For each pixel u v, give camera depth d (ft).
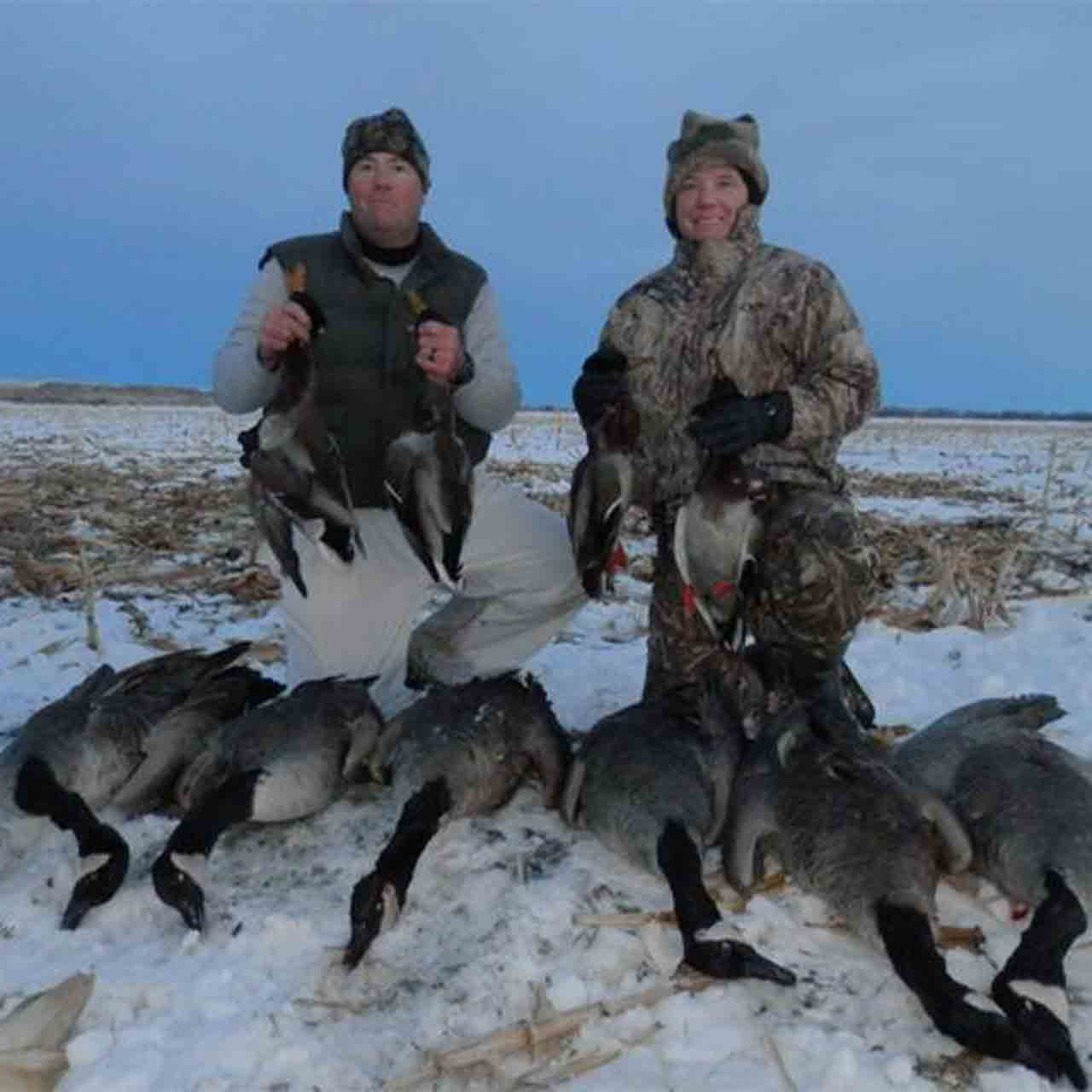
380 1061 4.55
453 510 6.66
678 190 7.55
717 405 6.63
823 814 5.39
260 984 4.96
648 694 7.93
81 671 9.27
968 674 9.06
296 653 7.74
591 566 7.07
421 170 7.55
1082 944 5.16
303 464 6.78
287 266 7.61
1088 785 5.52
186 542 15.21
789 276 7.34
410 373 7.55
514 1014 4.79
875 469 32.60
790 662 7.32
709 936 4.96
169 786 6.72
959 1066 4.47
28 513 16.92
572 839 6.03
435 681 8.16
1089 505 21.71
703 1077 4.42
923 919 4.96
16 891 5.82
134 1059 4.50
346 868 5.90
